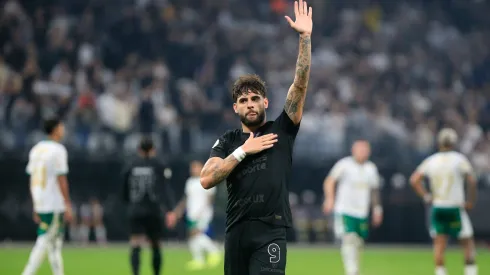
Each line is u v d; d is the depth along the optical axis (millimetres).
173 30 100500
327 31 113750
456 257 65500
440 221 41656
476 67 118250
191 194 56094
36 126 76750
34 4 95875
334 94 97938
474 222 77438
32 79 80375
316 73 101812
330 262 58281
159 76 90438
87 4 100875
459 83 112375
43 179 35281
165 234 76750
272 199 20219
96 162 75125
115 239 75562
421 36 118125
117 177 75625
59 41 91062
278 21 113312
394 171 80938
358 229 43344
